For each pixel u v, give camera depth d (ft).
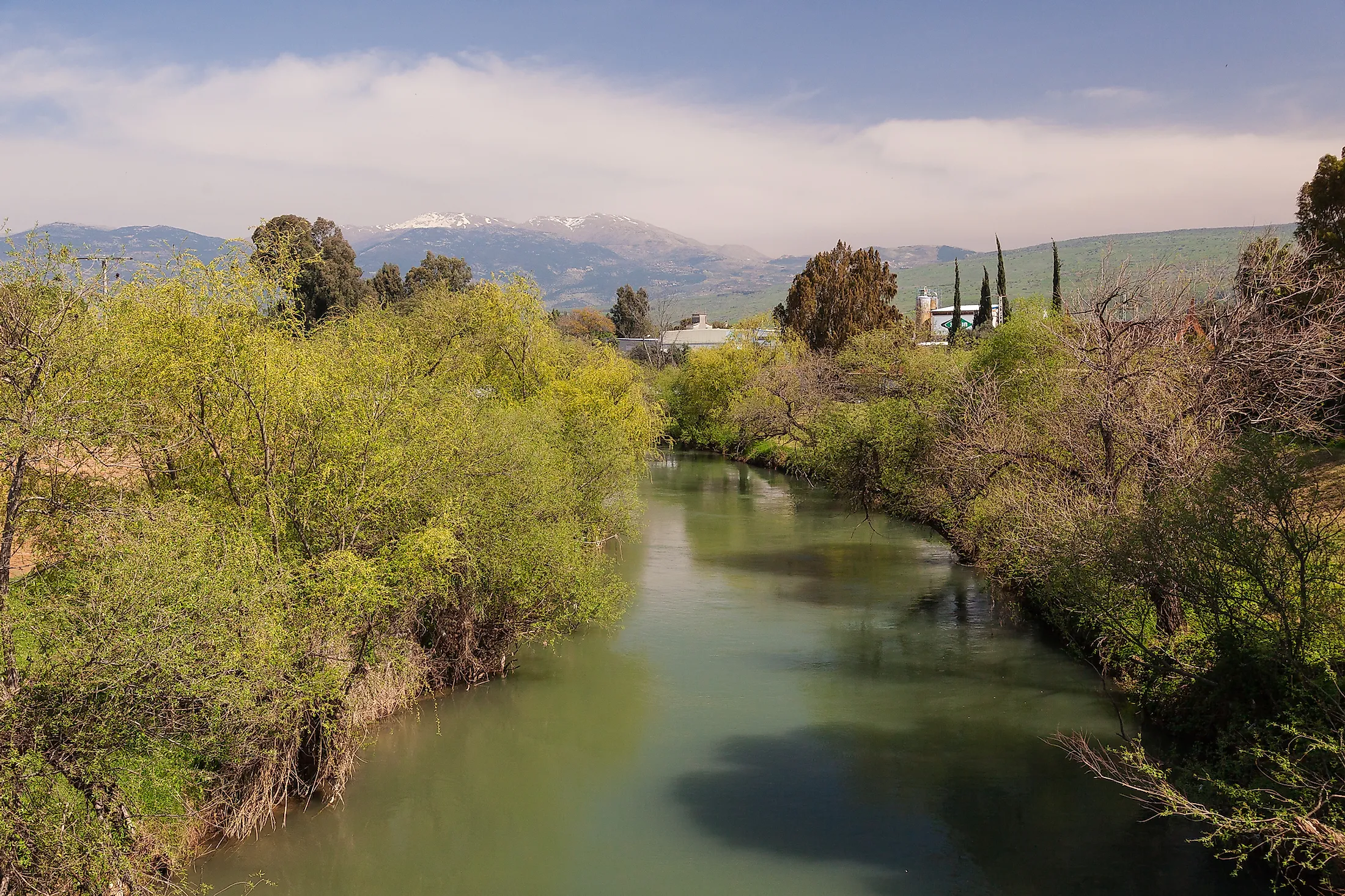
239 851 45.80
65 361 36.94
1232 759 45.01
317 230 266.57
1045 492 69.05
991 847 47.29
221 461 47.80
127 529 37.78
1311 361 64.54
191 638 35.86
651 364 321.93
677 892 44.04
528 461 69.62
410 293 296.51
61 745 32.04
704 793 54.08
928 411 101.76
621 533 108.68
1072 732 60.90
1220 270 65.72
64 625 34.30
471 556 60.13
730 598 95.96
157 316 46.98
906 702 67.31
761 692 69.82
